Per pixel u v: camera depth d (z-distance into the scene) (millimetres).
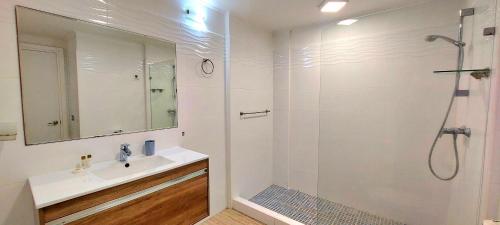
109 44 1601
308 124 2855
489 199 1315
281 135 3086
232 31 2426
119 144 1669
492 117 1300
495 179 1287
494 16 1348
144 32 1775
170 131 1983
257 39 2787
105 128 1604
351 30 2424
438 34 1948
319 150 2727
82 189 1144
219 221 2301
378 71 2283
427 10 1994
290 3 2111
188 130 2127
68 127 1434
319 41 2684
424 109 2055
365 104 2385
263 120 2969
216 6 2207
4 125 1164
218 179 2457
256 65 2793
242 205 2443
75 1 1433
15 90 1235
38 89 1315
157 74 1877
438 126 1989
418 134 2104
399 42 2150
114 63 1634
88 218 1149
